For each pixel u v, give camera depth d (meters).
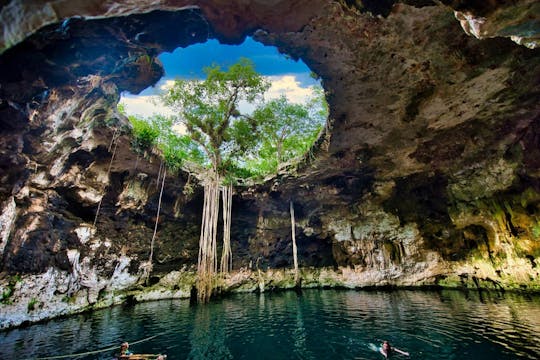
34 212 12.62
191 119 16.83
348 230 21.12
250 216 22.34
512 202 14.69
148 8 3.32
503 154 13.86
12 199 10.91
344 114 12.29
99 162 15.18
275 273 22.58
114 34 5.93
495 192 15.11
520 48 8.59
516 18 2.98
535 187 13.49
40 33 5.13
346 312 12.82
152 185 17.98
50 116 9.14
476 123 12.66
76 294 14.91
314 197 20.38
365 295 17.25
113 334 10.36
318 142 15.29
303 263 23.14
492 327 9.04
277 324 11.27
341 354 7.75
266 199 20.80
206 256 17.02
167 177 17.81
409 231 19.47
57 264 13.82
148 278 18.62
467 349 7.41
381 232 20.19
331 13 7.04
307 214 22.06
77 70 6.81
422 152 15.06
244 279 21.61
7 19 2.50
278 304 15.78
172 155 17.23
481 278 16.69
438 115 12.07
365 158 15.83
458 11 3.29
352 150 15.14
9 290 11.60
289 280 22.30
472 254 17.33
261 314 13.27
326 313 12.84
